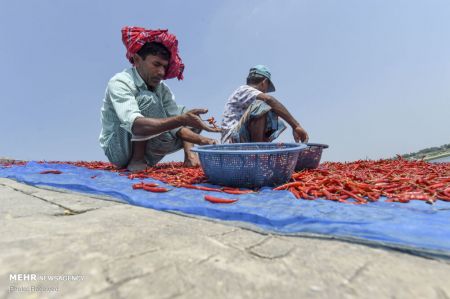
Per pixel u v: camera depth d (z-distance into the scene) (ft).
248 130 15.33
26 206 7.32
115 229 5.42
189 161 16.88
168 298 3.20
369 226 5.72
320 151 15.42
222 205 7.72
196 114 12.24
